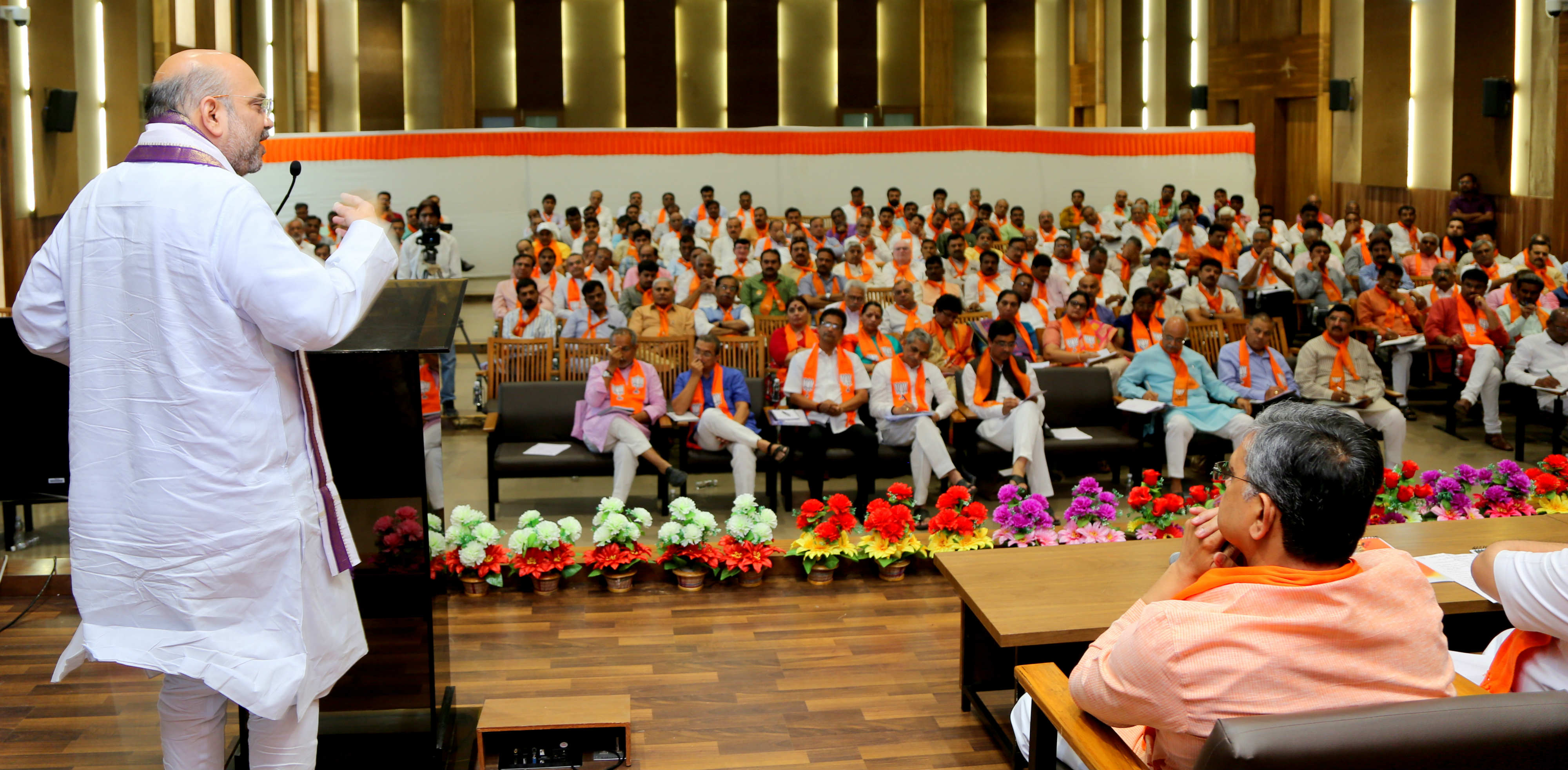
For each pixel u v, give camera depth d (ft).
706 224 43.50
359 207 7.02
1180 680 5.70
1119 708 6.06
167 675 7.14
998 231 40.75
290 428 6.77
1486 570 6.97
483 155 47.26
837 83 74.74
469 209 47.37
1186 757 5.91
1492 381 25.22
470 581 14.74
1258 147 59.47
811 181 48.55
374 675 8.95
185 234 6.26
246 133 6.77
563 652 12.84
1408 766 5.14
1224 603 5.78
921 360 20.74
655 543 18.25
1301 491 5.64
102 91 41.27
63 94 36.17
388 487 8.67
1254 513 5.89
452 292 9.62
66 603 14.48
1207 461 22.99
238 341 6.38
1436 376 27.02
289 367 6.81
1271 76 58.23
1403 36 50.93
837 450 20.10
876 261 37.40
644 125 73.56
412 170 46.88
